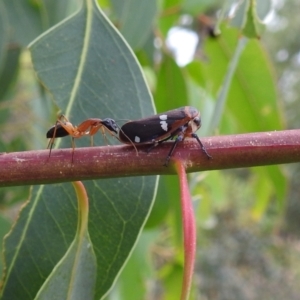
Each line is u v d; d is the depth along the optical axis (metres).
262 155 0.07
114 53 0.09
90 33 0.09
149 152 0.07
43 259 0.08
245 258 0.62
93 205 0.08
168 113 0.07
